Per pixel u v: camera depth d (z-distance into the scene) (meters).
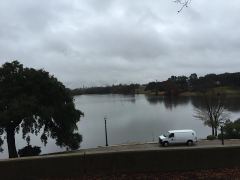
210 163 9.91
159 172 9.75
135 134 89.44
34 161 9.54
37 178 9.48
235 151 9.98
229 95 153.62
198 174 9.53
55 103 51.47
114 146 49.56
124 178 9.36
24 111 47.03
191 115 125.75
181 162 9.83
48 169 9.55
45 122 50.19
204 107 100.12
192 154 9.87
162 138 47.53
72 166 9.61
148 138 81.75
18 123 49.47
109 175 9.59
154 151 9.79
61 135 52.22
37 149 49.75
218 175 9.39
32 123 48.81
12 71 52.25
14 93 50.09
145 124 108.94
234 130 52.19
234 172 9.57
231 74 168.62
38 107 48.50
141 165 9.75
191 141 47.22
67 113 52.06
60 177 9.54
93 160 9.66
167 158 9.80
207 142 48.78
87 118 135.25
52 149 73.94
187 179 9.22
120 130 98.06
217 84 134.12
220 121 81.12
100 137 86.62
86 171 9.63
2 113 46.88
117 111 160.00
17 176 9.48
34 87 50.91
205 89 103.62
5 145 75.81
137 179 9.30
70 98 53.75
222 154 9.95
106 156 9.69
